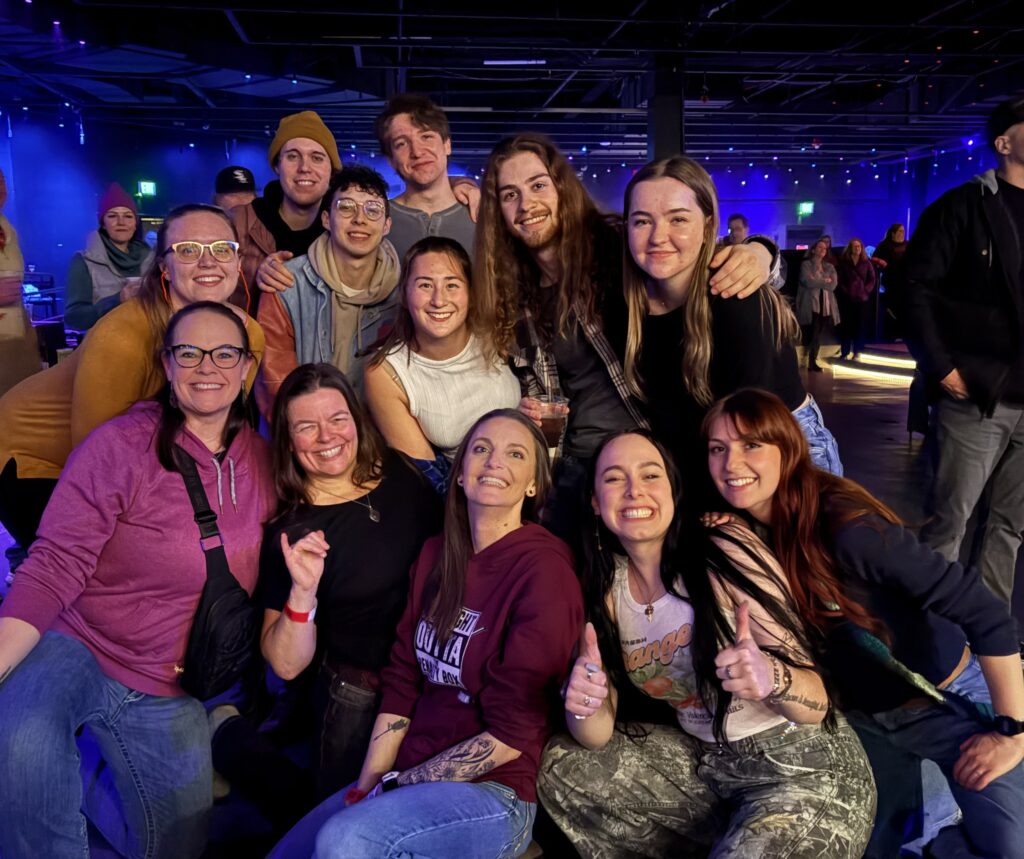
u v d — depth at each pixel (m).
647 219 2.36
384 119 3.58
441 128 3.57
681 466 2.49
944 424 3.28
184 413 2.35
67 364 2.77
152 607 2.30
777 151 25.44
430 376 2.68
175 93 16.72
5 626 2.07
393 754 2.30
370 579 2.40
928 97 18.23
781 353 2.46
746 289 2.37
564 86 16.39
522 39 12.02
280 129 3.61
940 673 2.21
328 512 2.41
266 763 2.58
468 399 2.68
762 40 13.23
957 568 2.06
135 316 2.61
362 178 2.92
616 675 2.22
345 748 2.48
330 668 2.51
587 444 2.71
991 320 3.11
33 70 13.72
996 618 2.04
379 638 2.45
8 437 2.75
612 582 2.21
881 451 6.86
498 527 2.25
